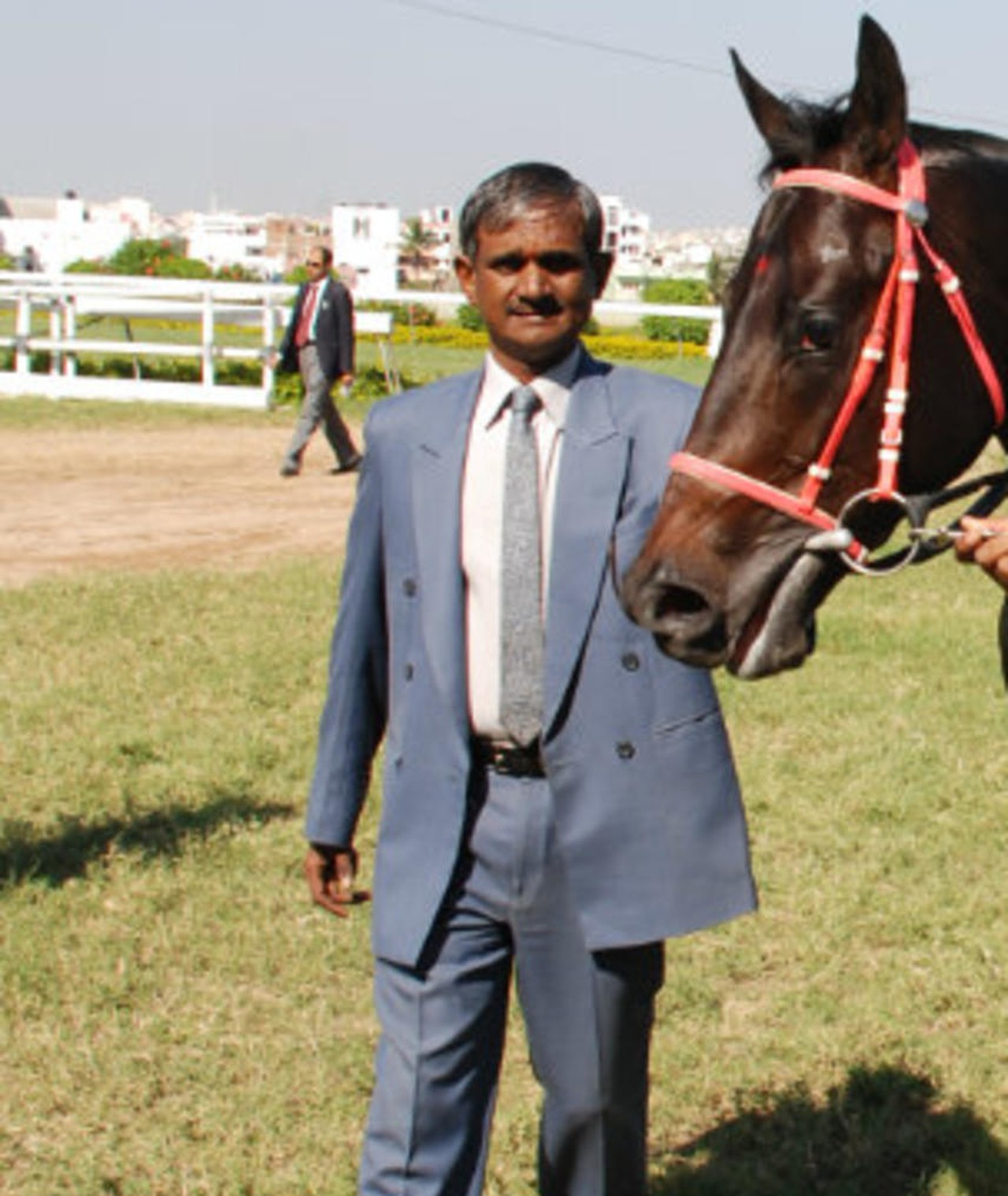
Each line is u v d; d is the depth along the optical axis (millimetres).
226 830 5547
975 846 5484
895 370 2637
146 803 5824
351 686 3070
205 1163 3637
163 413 18297
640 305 20000
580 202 2807
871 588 9586
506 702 2836
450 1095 2932
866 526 2748
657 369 25953
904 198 2646
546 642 2814
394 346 32531
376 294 20594
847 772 6164
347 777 3113
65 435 16391
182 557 10305
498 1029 2992
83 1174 3588
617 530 2826
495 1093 3018
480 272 2830
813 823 5629
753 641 2682
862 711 6984
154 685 7203
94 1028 4238
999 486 2832
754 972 4598
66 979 4465
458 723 2852
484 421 2877
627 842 2832
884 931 4824
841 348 2623
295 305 13773
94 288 20359
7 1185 3574
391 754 2967
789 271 2635
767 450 2646
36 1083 3951
